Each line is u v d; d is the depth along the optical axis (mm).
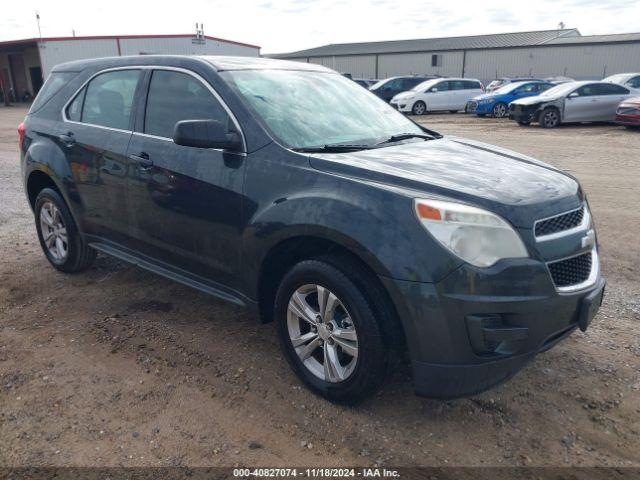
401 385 3309
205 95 3641
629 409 3076
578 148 12547
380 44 59906
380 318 2814
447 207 2652
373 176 2924
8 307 4383
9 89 39750
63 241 4965
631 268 5109
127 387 3283
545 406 3109
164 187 3723
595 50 42344
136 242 4141
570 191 3068
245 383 3328
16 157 12945
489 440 2842
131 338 3869
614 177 9344
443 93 23719
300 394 3217
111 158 4102
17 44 35500
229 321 4133
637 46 40438
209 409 3082
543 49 44875
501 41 50312
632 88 17938
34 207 5203
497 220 2658
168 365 3523
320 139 3479
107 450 2752
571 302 2805
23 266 5285
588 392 3230
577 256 2932
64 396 3189
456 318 2611
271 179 3176
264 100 3574
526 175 3166
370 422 2971
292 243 3172
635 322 4066
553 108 17062
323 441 2830
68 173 4504
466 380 2709
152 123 3926
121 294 4621
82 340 3840
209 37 40531
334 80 4320
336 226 2820
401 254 2652
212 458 2703
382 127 3967
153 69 4016
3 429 2904
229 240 3418
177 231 3744
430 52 50938
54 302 4469
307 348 3184
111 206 4215
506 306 2613
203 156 3518
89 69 4625
